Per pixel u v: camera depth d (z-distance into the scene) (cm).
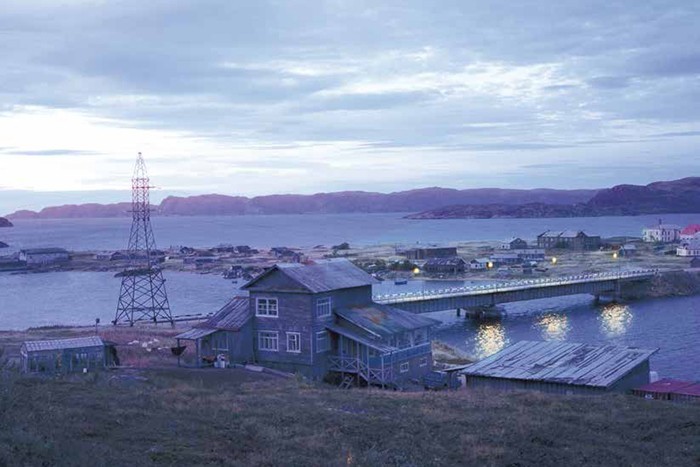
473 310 12506
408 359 5875
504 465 2397
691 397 4025
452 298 11788
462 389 4453
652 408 3381
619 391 4219
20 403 2503
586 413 3272
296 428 2669
